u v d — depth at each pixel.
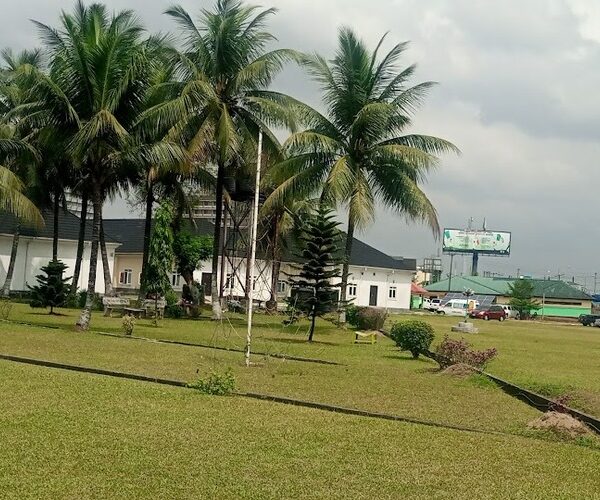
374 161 31.97
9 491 6.52
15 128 31.00
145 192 35.34
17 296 45.72
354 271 66.81
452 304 75.19
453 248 100.31
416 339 21.47
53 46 23.73
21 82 26.92
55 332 23.05
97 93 23.52
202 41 31.97
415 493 7.22
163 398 11.53
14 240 41.88
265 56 31.47
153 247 34.28
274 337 27.02
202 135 30.23
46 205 36.91
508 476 8.11
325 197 29.52
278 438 9.15
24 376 13.02
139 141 24.78
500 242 100.12
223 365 16.95
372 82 32.19
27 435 8.52
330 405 12.01
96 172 24.77
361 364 19.36
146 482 6.98
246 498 6.71
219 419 10.12
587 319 74.38
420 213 31.08
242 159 32.81
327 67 32.19
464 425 11.23
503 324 59.16
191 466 7.62
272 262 45.84
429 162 30.61
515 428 11.23
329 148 31.45
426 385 15.59
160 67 28.62
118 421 9.59
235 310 42.66
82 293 38.22
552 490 7.68
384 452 8.80
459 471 8.16
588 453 9.67
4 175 27.05
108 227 61.62
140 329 26.97
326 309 26.88
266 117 31.95
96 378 13.46
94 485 6.81
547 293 92.31
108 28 23.81
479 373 17.20
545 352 28.50
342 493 7.04
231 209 42.66
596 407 13.95
